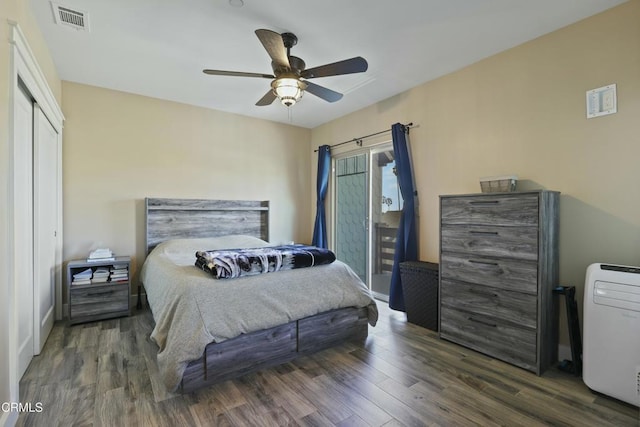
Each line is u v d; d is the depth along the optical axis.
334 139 4.83
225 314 2.08
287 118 4.79
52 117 2.84
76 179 3.45
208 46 2.72
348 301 2.69
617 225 2.19
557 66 2.47
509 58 2.77
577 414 1.76
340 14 2.27
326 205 4.99
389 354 2.52
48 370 2.21
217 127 4.39
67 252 3.40
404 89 3.67
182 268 2.54
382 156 4.21
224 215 4.37
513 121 2.74
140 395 1.92
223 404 1.84
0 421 1.52
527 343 2.25
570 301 2.26
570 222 2.40
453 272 2.74
